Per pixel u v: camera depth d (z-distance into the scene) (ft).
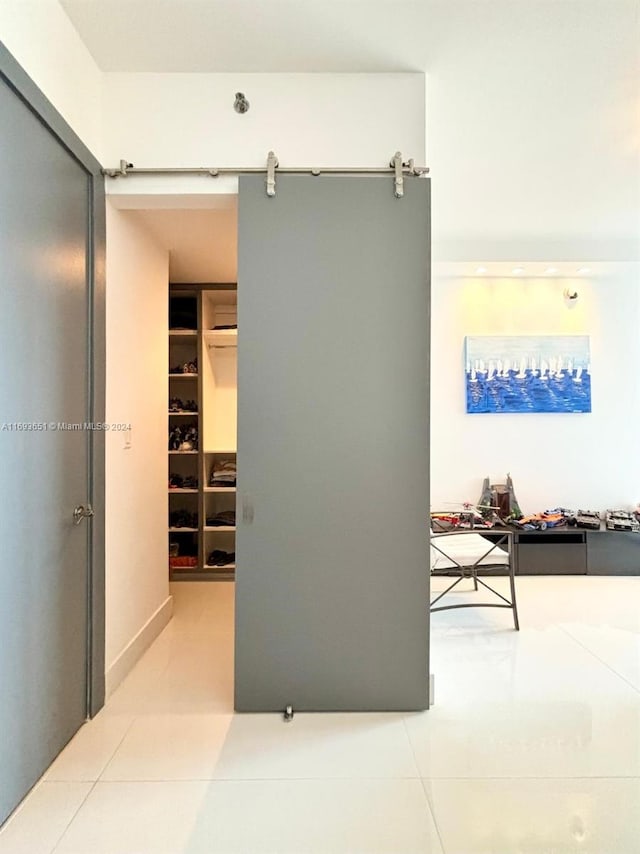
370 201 7.02
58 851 4.66
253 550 6.98
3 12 4.96
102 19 6.27
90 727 6.65
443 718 6.84
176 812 5.14
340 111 7.25
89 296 6.97
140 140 7.24
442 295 14.79
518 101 7.82
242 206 7.01
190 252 10.37
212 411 13.62
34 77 5.51
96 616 7.00
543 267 14.03
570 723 6.72
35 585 5.57
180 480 13.35
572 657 8.76
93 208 6.97
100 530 7.15
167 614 10.27
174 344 13.88
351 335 7.00
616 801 5.28
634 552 13.52
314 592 7.01
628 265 13.84
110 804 5.24
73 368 6.50
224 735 6.46
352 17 6.25
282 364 6.98
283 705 7.00
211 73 7.25
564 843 4.75
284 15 6.21
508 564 10.32
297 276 7.00
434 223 12.55
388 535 7.03
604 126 8.50
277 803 5.26
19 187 5.25
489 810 5.16
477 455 14.84
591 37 6.54
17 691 5.22
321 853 4.64
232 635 9.66
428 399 7.04
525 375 14.74
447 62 7.02
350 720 6.82
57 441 6.08
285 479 6.98
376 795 5.37
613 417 14.78
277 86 7.25
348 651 7.02
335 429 7.00
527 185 10.54
